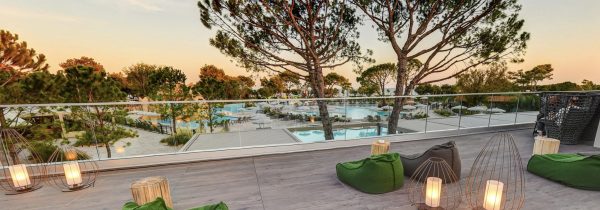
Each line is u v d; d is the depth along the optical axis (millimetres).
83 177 3217
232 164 3611
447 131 5152
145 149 4527
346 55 7457
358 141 4559
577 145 4137
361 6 6680
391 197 2461
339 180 2949
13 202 2545
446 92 12156
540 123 4723
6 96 8375
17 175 2770
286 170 3322
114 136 4598
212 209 1746
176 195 2645
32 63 10234
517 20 6297
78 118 4375
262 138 6145
